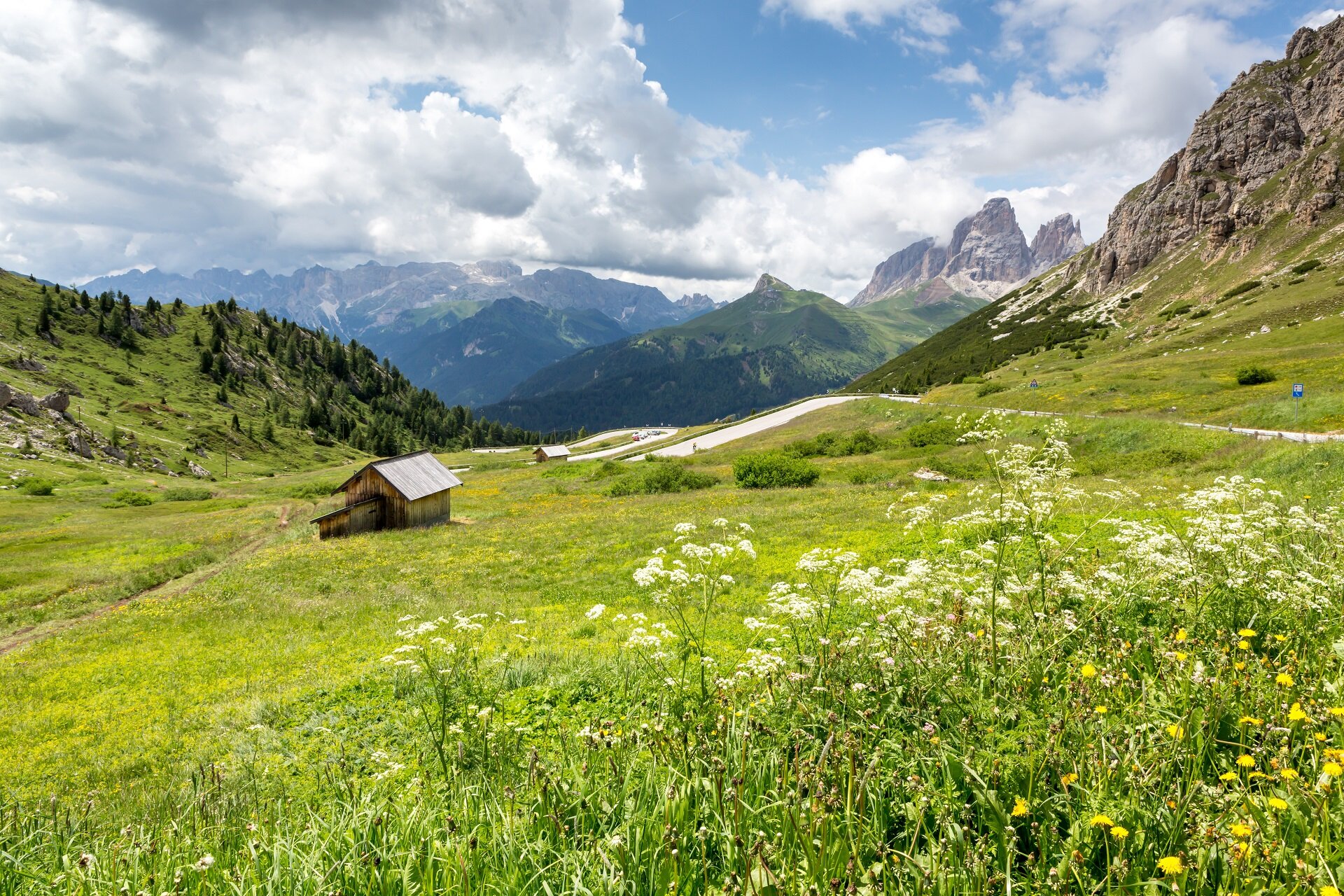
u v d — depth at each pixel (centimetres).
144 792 1059
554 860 440
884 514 3030
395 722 1199
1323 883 333
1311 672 577
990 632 668
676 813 444
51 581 4219
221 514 7738
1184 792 427
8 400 12975
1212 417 5419
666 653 961
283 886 438
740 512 3938
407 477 5706
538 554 3541
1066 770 457
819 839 414
